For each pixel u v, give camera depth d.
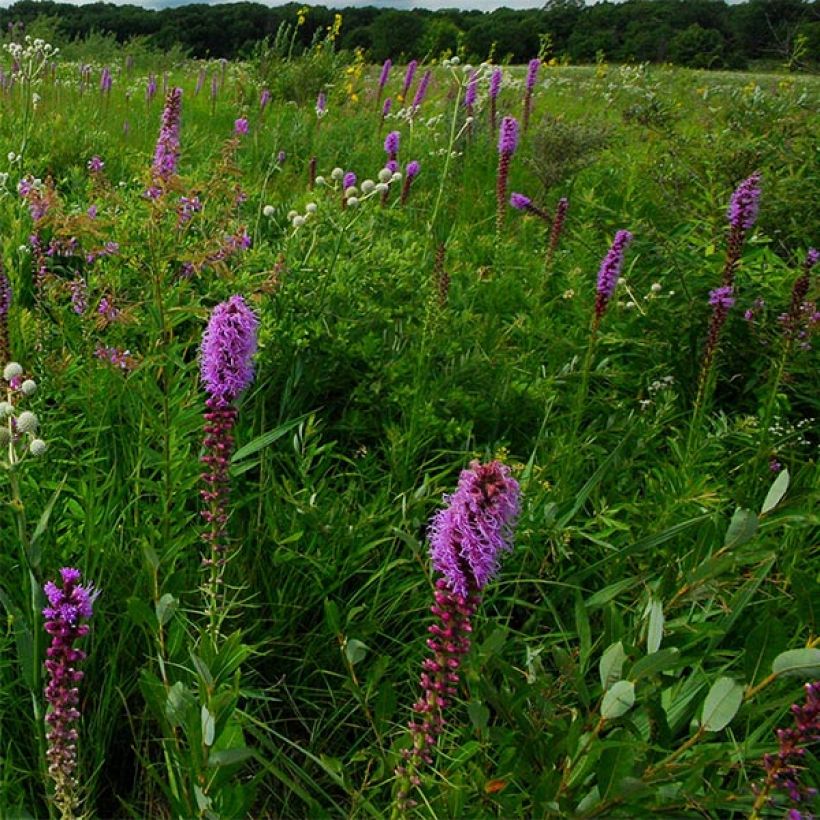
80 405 3.04
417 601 2.58
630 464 3.29
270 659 2.51
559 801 1.62
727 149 5.83
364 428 3.44
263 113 9.24
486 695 1.77
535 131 8.47
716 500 2.82
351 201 4.34
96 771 2.04
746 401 4.20
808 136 6.00
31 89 9.20
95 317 3.18
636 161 6.81
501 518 1.55
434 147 8.59
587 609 2.22
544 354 4.31
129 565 2.44
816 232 5.23
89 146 6.73
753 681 1.59
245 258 3.81
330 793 2.20
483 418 3.60
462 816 1.81
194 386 2.81
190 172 5.80
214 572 2.15
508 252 5.33
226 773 1.63
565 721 1.83
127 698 2.32
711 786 1.62
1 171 5.85
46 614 1.63
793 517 2.24
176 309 2.71
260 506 2.73
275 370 3.54
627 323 4.50
